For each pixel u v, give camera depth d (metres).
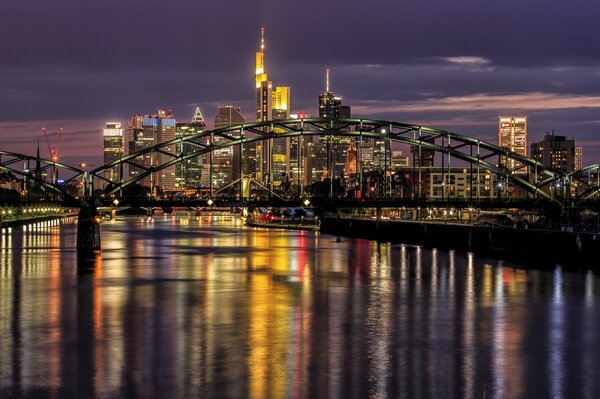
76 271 107.88
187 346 58.28
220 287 90.44
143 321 67.94
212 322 67.44
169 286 91.12
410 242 177.88
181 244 171.75
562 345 58.97
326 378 50.00
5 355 55.66
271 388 48.03
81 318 69.38
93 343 59.25
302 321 67.88
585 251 112.81
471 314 71.44
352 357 55.03
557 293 84.50
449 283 93.62
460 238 154.62
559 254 120.38
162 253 143.00
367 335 62.09
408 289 88.31
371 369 52.06
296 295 83.69
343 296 82.94
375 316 70.38
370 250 150.25
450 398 46.31
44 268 111.94
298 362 53.69
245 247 160.75
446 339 60.78
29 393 47.09
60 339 60.66
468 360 54.44
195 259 128.88
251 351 56.75
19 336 61.75
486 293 84.81
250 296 82.94
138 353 56.12
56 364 53.25
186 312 72.50
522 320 68.56
